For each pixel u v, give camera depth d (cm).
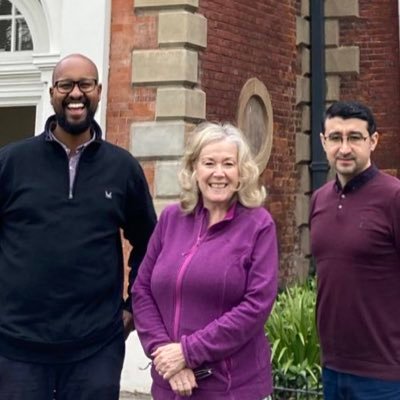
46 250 330
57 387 341
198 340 289
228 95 738
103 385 338
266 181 812
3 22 748
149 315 314
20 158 342
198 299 298
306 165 883
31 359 331
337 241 344
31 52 730
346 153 343
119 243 358
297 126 880
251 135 782
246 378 301
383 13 914
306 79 895
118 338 352
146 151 667
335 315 347
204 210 318
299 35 884
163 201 660
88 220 338
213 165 312
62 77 344
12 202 338
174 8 674
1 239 344
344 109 346
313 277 847
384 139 905
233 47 750
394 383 338
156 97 668
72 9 688
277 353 542
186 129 662
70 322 331
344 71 913
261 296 295
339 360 349
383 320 338
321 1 909
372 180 346
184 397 297
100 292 339
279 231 834
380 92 909
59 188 338
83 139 352
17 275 331
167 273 306
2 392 332
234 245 303
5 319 333
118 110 679
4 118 1076
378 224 335
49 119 351
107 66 682
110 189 347
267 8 821
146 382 646
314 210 366
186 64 666
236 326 289
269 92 820
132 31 682
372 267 338
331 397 356
